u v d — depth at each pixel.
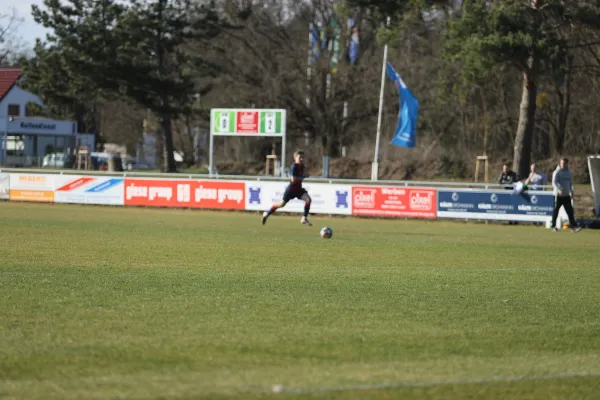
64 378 26.72
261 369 28.22
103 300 40.31
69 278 47.38
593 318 39.12
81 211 115.94
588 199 141.12
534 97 149.50
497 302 42.84
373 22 174.25
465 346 32.56
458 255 67.50
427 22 168.50
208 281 47.72
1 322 34.72
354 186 117.69
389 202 116.44
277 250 67.56
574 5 131.38
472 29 135.38
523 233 96.19
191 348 30.86
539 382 27.72
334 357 30.16
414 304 41.47
